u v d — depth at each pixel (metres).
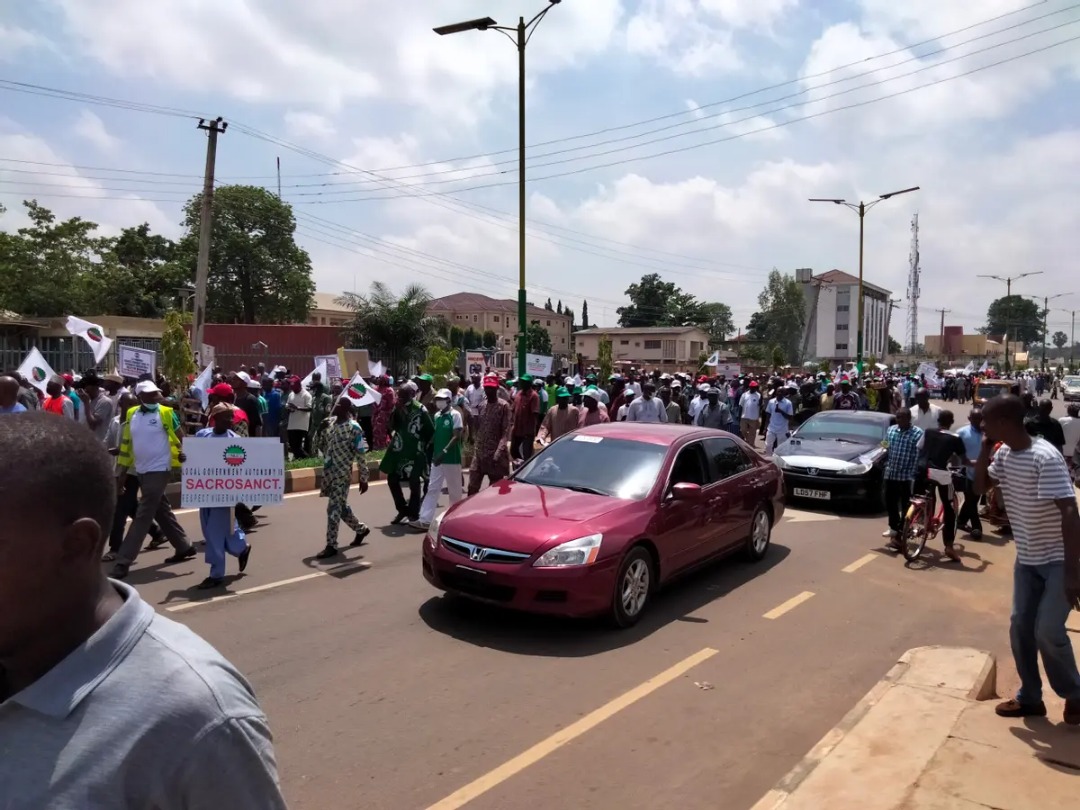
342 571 7.74
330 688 4.98
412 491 9.82
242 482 7.14
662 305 106.56
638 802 3.77
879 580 7.97
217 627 6.08
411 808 3.66
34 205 42.22
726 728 4.58
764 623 6.51
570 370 38.47
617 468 7.12
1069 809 3.55
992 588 7.75
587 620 6.44
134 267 52.78
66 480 1.29
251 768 1.31
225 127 22.97
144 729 1.23
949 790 3.71
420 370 22.53
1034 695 4.49
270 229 54.16
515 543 5.88
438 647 5.73
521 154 17.52
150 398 7.53
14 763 1.21
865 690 5.18
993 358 108.94
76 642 1.33
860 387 27.53
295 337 31.34
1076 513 4.20
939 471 8.65
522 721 4.58
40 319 33.25
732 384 23.12
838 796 3.67
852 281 99.75
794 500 12.32
